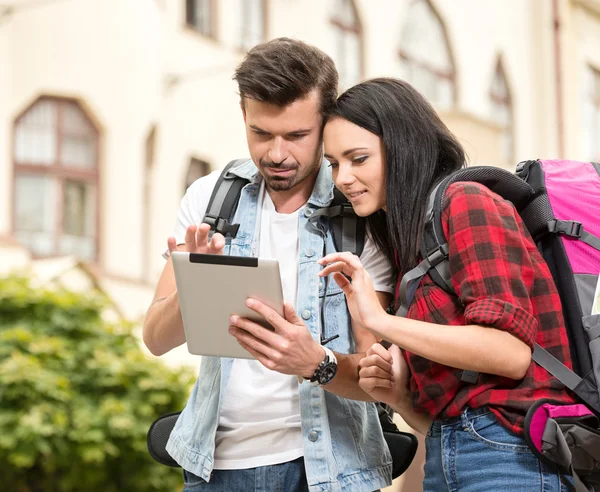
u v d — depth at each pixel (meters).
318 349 2.80
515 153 17.27
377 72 15.27
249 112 3.03
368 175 2.89
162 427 3.24
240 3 13.83
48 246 11.71
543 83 17.73
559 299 2.71
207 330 2.80
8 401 7.45
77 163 11.98
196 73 13.21
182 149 12.98
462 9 16.64
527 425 2.53
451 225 2.68
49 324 8.12
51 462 7.48
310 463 2.98
